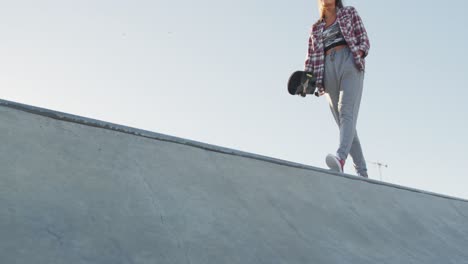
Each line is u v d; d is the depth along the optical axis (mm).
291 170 2795
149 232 1706
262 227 2082
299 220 2303
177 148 2436
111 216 1707
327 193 2742
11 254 1357
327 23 3844
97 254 1491
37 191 1677
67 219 1596
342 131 3646
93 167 1970
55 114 2205
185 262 1624
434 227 3000
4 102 2115
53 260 1397
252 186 2422
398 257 2352
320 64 3814
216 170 2410
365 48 3670
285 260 1898
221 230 1912
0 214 1490
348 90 3680
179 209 1936
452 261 2549
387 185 3246
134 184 1973
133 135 2355
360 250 2258
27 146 1915
